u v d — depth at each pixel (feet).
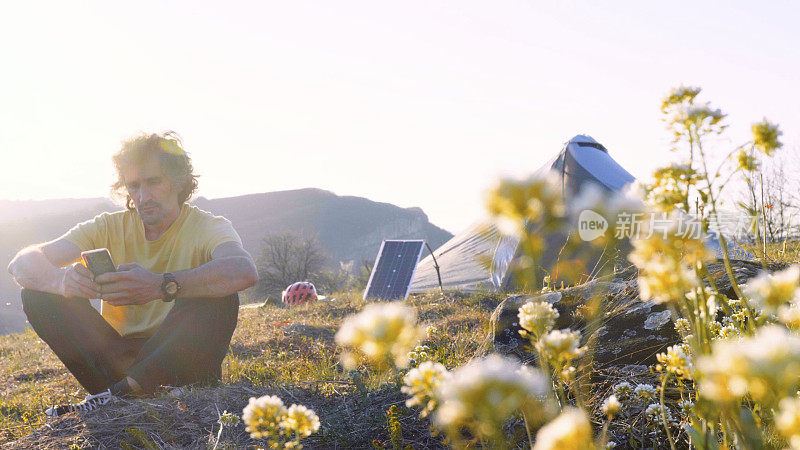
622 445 6.90
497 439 2.55
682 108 3.29
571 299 10.80
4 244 413.39
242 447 8.85
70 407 11.48
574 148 41.42
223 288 12.14
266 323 27.99
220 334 12.48
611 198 2.65
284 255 180.24
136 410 10.69
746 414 3.59
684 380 7.63
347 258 527.40
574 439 1.96
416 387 2.93
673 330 9.02
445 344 15.52
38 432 10.21
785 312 3.06
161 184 13.32
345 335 2.35
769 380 1.87
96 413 10.82
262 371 15.89
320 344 20.33
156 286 11.84
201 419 10.17
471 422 2.23
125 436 9.64
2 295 206.39
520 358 10.28
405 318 2.31
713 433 3.68
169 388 11.93
